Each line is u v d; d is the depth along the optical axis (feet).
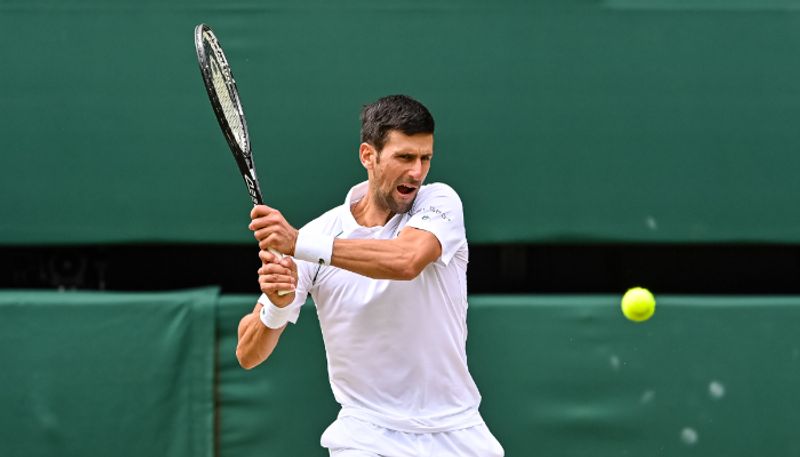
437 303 39.37
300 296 39.78
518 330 59.98
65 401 59.21
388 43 59.98
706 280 65.41
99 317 59.47
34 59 59.72
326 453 59.52
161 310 59.52
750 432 59.98
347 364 40.11
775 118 60.39
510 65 60.08
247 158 39.45
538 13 60.03
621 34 60.18
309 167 60.03
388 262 37.06
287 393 59.62
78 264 64.95
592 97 60.18
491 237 60.29
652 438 59.88
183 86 59.93
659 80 60.34
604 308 60.03
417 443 39.83
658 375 59.93
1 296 59.52
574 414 59.88
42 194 59.98
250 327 40.60
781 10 60.23
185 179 60.03
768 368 60.08
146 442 59.21
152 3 59.82
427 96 60.03
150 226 60.08
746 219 60.49
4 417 59.21
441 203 38.88
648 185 60.39
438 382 40.01
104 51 59.77
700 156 60.39
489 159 60.18
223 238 60.18
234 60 59.82
